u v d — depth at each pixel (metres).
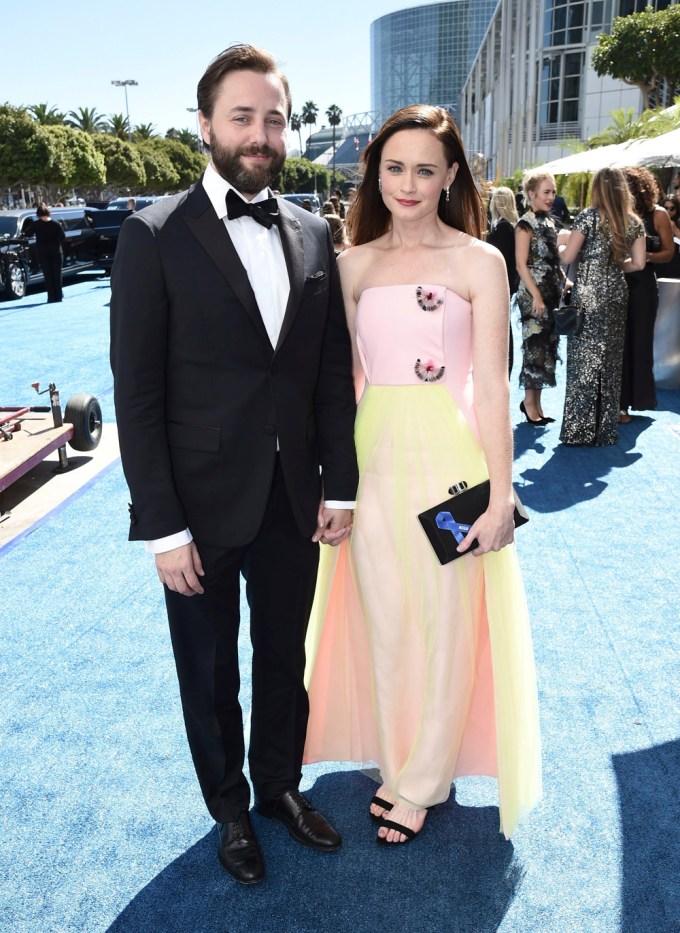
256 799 2.26
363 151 2.04
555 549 3.84
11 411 5.54
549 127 48.03
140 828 2.20
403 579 2.07
